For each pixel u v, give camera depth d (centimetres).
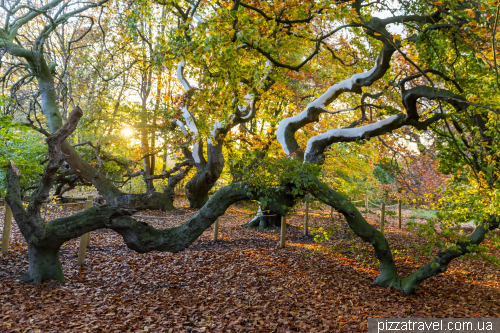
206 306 514
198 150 1581
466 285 664
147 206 1480
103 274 633
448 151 675
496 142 522
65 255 732
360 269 747
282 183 582
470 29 498
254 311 501
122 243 877
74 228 548
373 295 582
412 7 576
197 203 1656
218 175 1595
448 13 508
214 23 539
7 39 806
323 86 1259
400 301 559
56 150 511
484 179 518
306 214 1135
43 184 532
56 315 440
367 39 832
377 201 1897
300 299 557
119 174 1961
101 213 554
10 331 384
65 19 793
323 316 489
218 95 666
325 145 767
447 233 514
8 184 545
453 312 518
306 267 749
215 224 983
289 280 652
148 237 557
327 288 612
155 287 586
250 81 729
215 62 586
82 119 1401
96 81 1273
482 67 587
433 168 1056
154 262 731
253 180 549
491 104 516
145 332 416
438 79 660
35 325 406
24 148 1208
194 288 591
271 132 1250
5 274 573
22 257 675
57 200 1438
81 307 475
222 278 650
